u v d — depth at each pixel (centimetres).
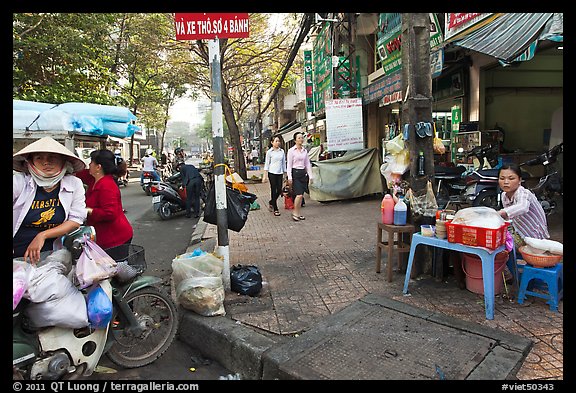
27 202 284
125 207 1238
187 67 2106
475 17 712
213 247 646
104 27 1171
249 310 388
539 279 373
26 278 247
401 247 455
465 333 313
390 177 482
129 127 798
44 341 261
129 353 338
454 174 775
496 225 347
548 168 669
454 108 942
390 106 1318
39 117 678
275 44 1914
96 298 277
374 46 1333
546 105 866
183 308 390
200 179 1044
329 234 686
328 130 1060
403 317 344
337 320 346
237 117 3350
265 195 1319
